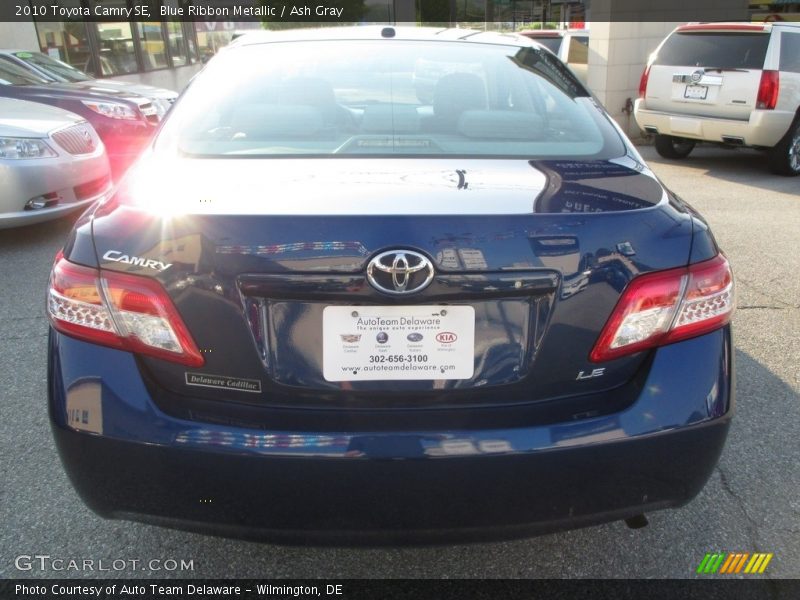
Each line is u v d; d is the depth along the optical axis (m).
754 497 2.61
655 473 1.82
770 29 8.20
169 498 1.78
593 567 2.27
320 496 1.73
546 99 2.62
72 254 1.81
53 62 9.49
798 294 4.67
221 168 2.07
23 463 2.76
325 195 1.82
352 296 1.67
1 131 5.39
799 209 6.96
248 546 2.35
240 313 1.70
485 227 1.69
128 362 1.77
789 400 3.31
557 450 1.73
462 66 2.71
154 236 1.74
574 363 1.77
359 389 1.74
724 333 1.91
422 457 1.70
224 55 2.83
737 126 8.45
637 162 2.26
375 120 2.41
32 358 3.66
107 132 7.67
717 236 5.99
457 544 1.82
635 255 1.77
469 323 1.72
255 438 1.71
